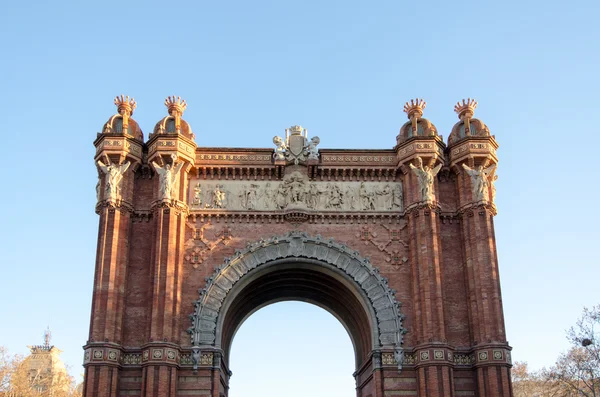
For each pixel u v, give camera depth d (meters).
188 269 58.94
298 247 59.94
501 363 54.88
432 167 61.09
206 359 55.78
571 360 80.31
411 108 63.72
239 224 60.75
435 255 58.03
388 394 55.31
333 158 62.72
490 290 57.28
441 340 55.44
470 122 63.62
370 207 61.50
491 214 60.47
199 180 62.03
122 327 56.25
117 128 61.75
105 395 52.50
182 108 63.47
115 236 57.53
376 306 58.19
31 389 97.31
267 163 62.25
